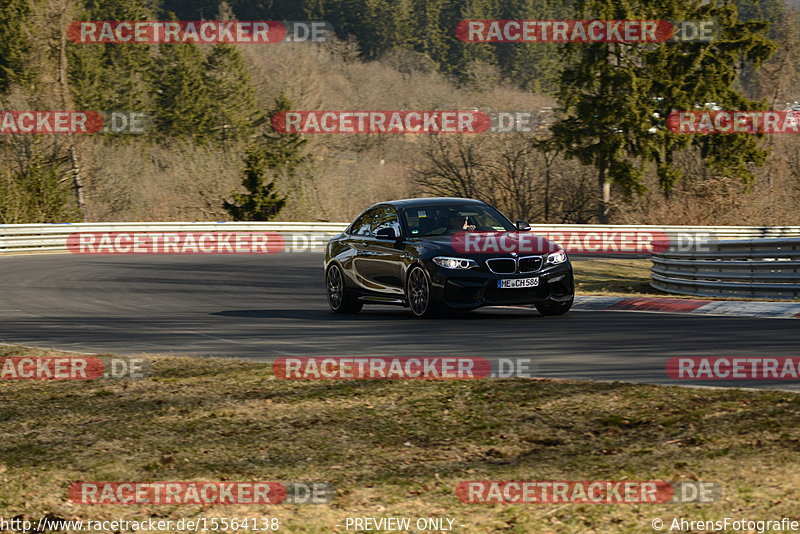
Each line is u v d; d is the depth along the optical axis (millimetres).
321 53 168750
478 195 119125
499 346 20125
